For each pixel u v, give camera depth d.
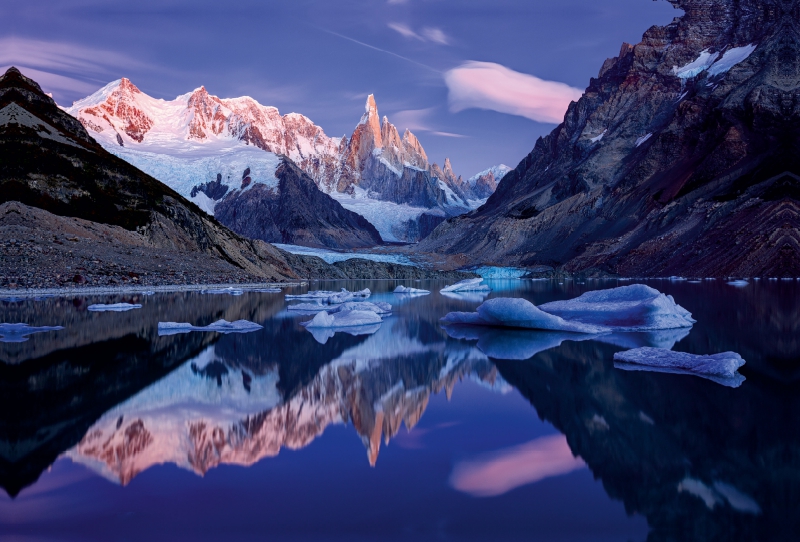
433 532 4.44
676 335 16.12
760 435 6.83
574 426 7.30
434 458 6.13
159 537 4.35
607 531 4.46
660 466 5.85
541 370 11.14
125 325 18.77
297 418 7.77
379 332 17.47
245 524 4.57
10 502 5.00
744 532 4.41
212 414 7.94
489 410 8.16
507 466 5.86
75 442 6.66
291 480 5.50
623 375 10.55
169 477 5.55
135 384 9.88
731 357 10.99
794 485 5.34
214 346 14.38
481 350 13.71
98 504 4.95
